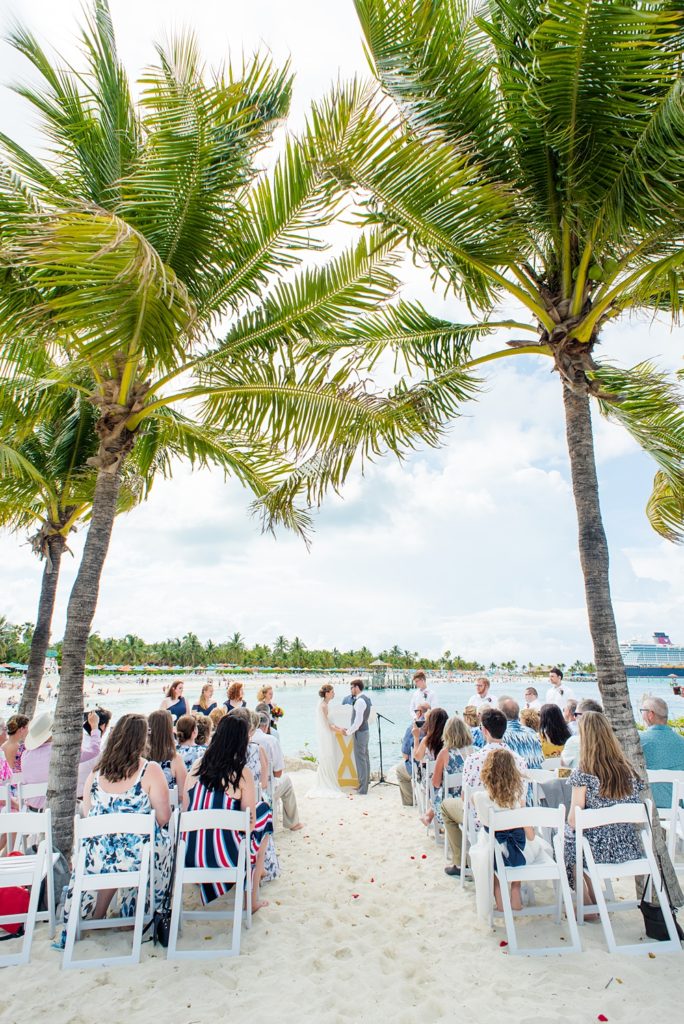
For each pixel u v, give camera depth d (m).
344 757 8.99
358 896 4.68
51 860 3.93
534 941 3.77
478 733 6.48
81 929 3.77
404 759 8.27
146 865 3.65
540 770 5.10
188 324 3.78
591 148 3.97
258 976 3.38
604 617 4.54
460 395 6.05
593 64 3.54
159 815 3.99
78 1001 3.09
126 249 3.15
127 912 3.98
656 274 4.39
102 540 5.01
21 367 5.82
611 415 5.89
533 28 4.21
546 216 4.64
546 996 3.09
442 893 4.73
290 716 42.41
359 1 3.75
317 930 4.04
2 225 4.07
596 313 4.64
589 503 4.75
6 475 7.25
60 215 3.04
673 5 3.48
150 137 4.12
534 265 5.31
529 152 4.43
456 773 5.59
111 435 5.08
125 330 3.68
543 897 4.61
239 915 3.72
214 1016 2.96
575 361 4.86
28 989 3.20
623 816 3.74
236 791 4.15
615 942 3.62
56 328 3.89
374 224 4.96
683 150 3.36
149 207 4.26
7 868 3.77
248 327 5.37
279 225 4.82
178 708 7.72
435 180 3.99
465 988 3.22
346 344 6.05
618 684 4.43
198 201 4.37
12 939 3.84
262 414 5.96
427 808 6.80
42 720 5.64
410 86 4.01
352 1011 3.02
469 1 5.19
